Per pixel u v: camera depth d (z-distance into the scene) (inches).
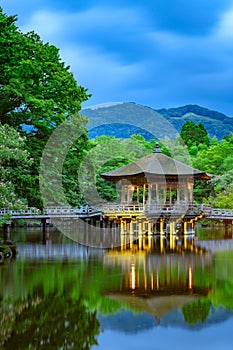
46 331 620.1
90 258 1209.4
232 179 2509.8
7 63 1472.7
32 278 927.7
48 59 1707.7
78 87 1796.3
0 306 726.5
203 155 2920.8
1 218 1310.3
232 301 756.0
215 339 595.5
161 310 708.7
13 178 1434.5
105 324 642.2
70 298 773.3
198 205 1843.0
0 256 1185.4
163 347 572.4
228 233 2001.7
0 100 1488.7
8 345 573.3
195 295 792.9
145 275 965.8
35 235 1801.2
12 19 1505.9
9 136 1154.0
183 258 1213.7
